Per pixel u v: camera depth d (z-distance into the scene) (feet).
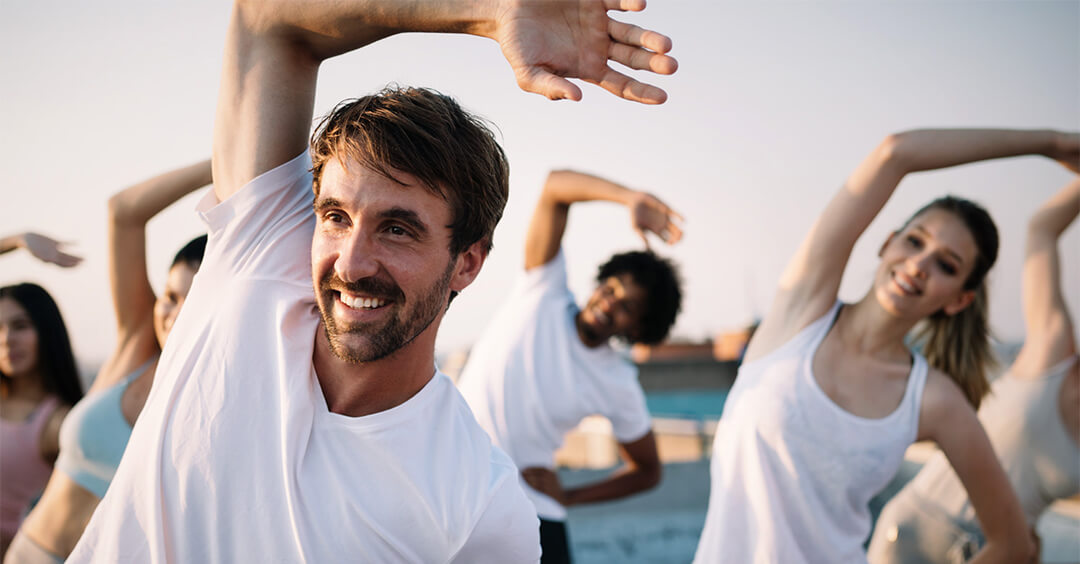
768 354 8.32
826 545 7.91
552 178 11.37
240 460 4.60
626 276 11.21
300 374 4.67
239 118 5.07
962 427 8.03
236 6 5.08
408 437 4.70
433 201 4.34
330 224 4.35
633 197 11.04
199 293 4.98
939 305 8.05
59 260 11.82
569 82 4.36
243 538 4.53
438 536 4.66
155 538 4.51
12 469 10.91
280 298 4.84
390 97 4.40
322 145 4.47
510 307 11.73
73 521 8.91
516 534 4.94
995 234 8.04
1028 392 11.22
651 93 4.49
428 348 4.72
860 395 7.98
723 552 8.05
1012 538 8.41
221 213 5.02
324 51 5.05
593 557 16.72
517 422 11.10
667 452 28.27
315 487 4.58
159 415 4.71
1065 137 7.66
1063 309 11.28
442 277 4.50
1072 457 11.03
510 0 4.60
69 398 11.37
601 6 4.51
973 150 7.62
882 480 7.98
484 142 4.61
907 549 10.55
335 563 4.50
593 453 29.50
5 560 9.22
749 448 8.02
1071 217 11.35
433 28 4.87
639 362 59.77
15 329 11.00
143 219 9.09
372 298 4.31
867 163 7.85
